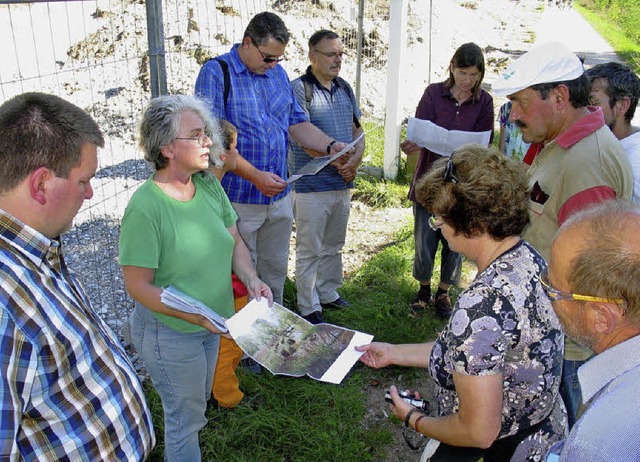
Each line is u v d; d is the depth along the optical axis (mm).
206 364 2549
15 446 1202
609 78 2926
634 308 1144
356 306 4469
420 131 4133
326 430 3248
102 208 5273
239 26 7895
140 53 7312
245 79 3439
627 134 2996
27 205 1361
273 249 3854
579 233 1236
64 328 1369
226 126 3131
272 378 3590
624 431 1024
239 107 3410
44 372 1319
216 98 3348
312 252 4090
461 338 1678
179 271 2383
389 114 6719
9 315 1245
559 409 1898
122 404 1512
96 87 6930
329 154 3838
